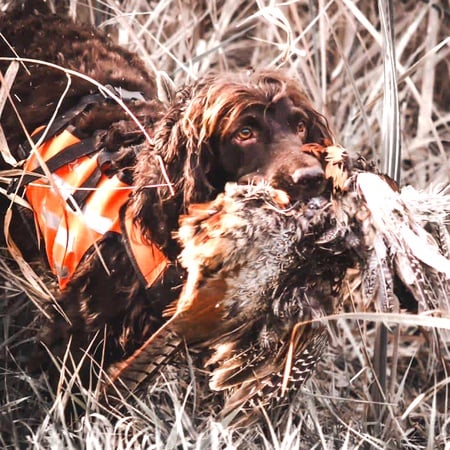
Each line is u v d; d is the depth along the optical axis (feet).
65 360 16.55
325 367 20.36
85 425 16.28
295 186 15.02
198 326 15.28
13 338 18.84
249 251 14.49
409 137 25.91
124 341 16.70
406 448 18.01
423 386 20.66
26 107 18.61
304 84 24.29
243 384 15.87
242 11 25.70
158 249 16.16
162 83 18.04
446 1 26.81
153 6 25.49
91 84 18.78
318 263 14.88
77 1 23.24
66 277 16.78
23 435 17.88
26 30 20.02
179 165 16.15
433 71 24.89
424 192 14.69
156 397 18.62
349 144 23.40
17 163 17.46
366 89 25.57
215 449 15.31
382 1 17.74
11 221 18.58
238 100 15.84
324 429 18.31
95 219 16.46
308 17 25.89
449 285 14.69
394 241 14.08
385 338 17.95
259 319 15.24
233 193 14.66
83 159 17.04
